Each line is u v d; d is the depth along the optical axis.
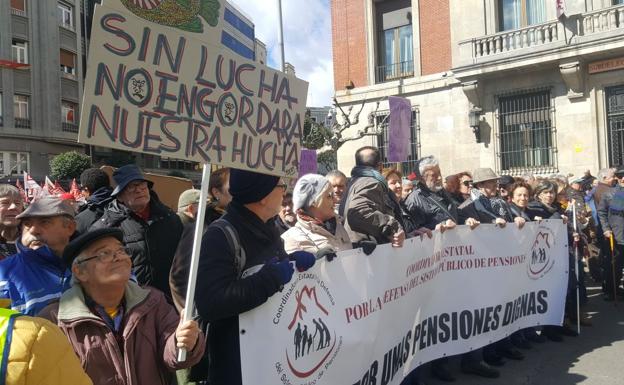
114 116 1.70
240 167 2.08
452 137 14.91
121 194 3.38
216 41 2.01
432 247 3.79
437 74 15.12
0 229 3.42
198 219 1.91
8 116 27.89
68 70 31.67
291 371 2.34
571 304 5.56
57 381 1.39
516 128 14.02
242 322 2.15
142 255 3.28
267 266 2.14
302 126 2.37
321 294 2.56
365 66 16.66
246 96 2.12
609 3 12.43
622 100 12.48
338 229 3.26
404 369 3.39
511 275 4.52
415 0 15.59
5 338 1.34
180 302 2.38
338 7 17.20
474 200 4.96
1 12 27.88
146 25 1.79
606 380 4.07
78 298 1.97
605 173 7.53
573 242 5.57
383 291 3.07
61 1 31.05
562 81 13.18
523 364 4.52
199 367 2.65
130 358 1.96
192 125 1.91
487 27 14.22
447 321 3.97
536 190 5.65
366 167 3.90
